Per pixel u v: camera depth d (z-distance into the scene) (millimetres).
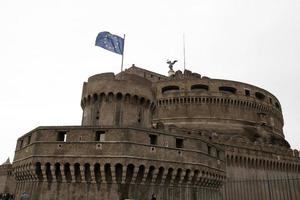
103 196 30359
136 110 40656
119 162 30594
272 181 67562
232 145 63625
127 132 31828
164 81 80188
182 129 64438
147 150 32188
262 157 67812
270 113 85438
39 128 33031
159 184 32625
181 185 33875
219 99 76812
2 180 69500
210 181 37031
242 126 76250
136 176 31156
